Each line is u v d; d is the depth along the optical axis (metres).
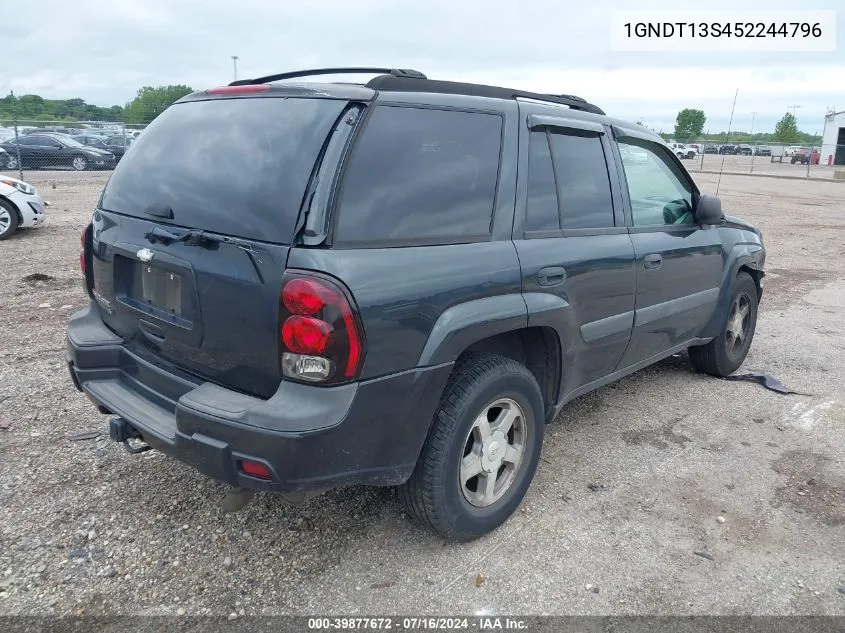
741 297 5.33
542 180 3.30
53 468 3.61
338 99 2.63
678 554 3.09
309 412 2.39
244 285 2.48
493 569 2.95
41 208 10.98
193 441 2.51
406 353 2.58
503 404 3.12
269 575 2.86
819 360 5.88
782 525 3.34
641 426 4.42
